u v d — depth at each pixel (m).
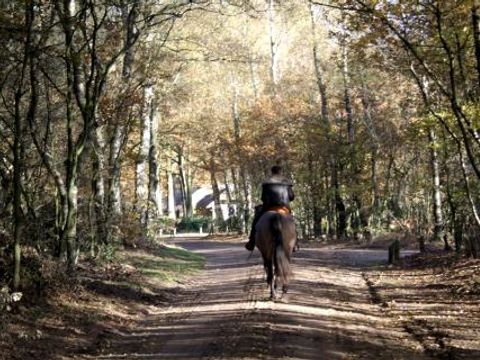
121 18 18.16
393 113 39.47
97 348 10.62
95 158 19.25
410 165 40.25
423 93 18.25
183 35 27.88
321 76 44.06
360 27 16.20
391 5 14.74
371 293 16.75
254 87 52.62
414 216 41.06
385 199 41.91
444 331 11.18
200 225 77.62
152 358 9.87
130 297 15.49
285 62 55.91
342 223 45.28
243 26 50.91
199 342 10.81
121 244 25.27
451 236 30.05
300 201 51.94
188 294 17.62
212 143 57.66
